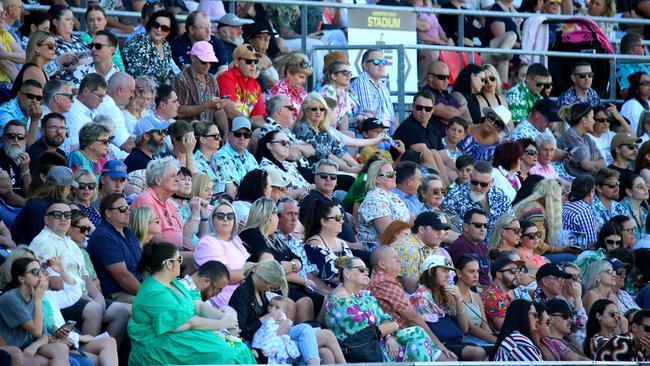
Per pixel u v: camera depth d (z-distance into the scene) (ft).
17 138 127.65
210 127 139.85
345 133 165.27
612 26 211.20
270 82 170.60
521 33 202.90
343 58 169.37
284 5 184.44
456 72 188.34
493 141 168.86
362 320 119.24
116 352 105.09
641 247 157.69
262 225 125.18
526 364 111.96
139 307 106.42
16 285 101.45
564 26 194.80
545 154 167.63
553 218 152.76
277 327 112.78
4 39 150.61
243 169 143.23
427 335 121.70
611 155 179.11
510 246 143.84
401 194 146.92
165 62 157.69
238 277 118.11
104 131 130.41
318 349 115.44
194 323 106.42
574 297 137.69
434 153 161.38
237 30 172.45
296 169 149.38
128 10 176.96
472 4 200.95
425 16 190.80
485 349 127.85
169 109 145.28
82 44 152.56
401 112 173.06
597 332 133.18
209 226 126.41
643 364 113.09
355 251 134.51
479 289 136.15
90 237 115.75
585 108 176.04
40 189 120.16
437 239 133.80
